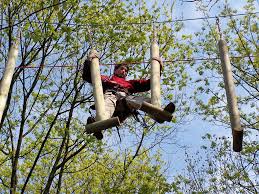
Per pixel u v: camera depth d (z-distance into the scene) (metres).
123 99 7.19
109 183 14.99
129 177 15.09
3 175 14.42
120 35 13.58
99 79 6.91
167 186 14.77
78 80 13.68
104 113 6.59
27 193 14.51
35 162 12.60
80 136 12.84
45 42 12.66
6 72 7.22
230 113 6.55
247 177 14.64
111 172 15.06
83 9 13.23
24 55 12.77
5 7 12.37
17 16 12.41
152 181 14.80
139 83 7.70
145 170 15.60
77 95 13.70
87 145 13.69
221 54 7.18
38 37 10.98
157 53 7.38
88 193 15.27
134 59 13.24
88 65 7.10
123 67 7.86
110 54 13.71
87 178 15.71
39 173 14.30
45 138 12.76
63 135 13.20
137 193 14.55
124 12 13.75
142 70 12.62
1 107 6.95
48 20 12.19
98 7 13.42
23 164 13.84
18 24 8.09
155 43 7.51
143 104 6.86
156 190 14.61
